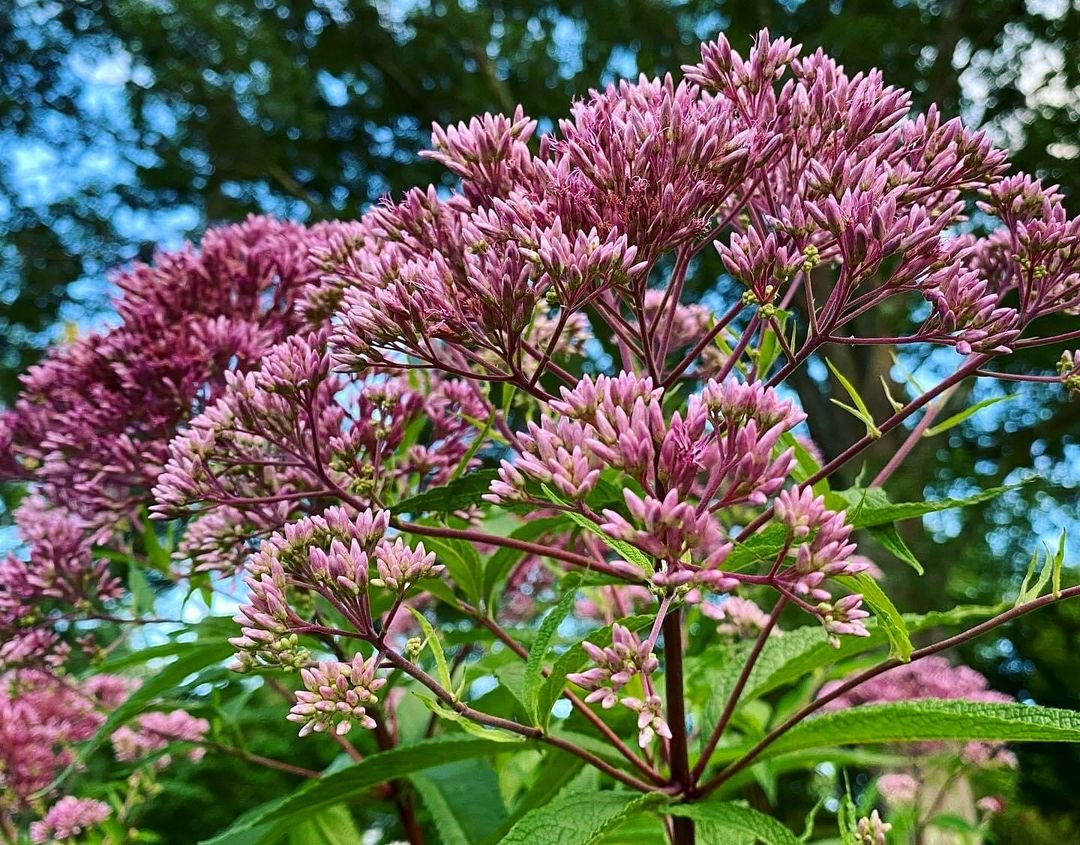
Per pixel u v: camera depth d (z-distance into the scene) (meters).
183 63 1.90
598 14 1.93
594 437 0.21
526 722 0.33
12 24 2.14
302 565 0.23
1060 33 1.91
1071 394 0.24
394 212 0.27
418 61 2.03
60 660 0.37
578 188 0.24
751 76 0.27
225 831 0.30
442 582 0.28
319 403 0.30
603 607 0.40
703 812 0.22
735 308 0.24
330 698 0.21
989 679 2.37
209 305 0.40
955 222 0.27
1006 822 1.76
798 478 0.27
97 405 0.38
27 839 0.42
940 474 1.88
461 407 0.35
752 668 0.28
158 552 0.38
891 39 1.77
